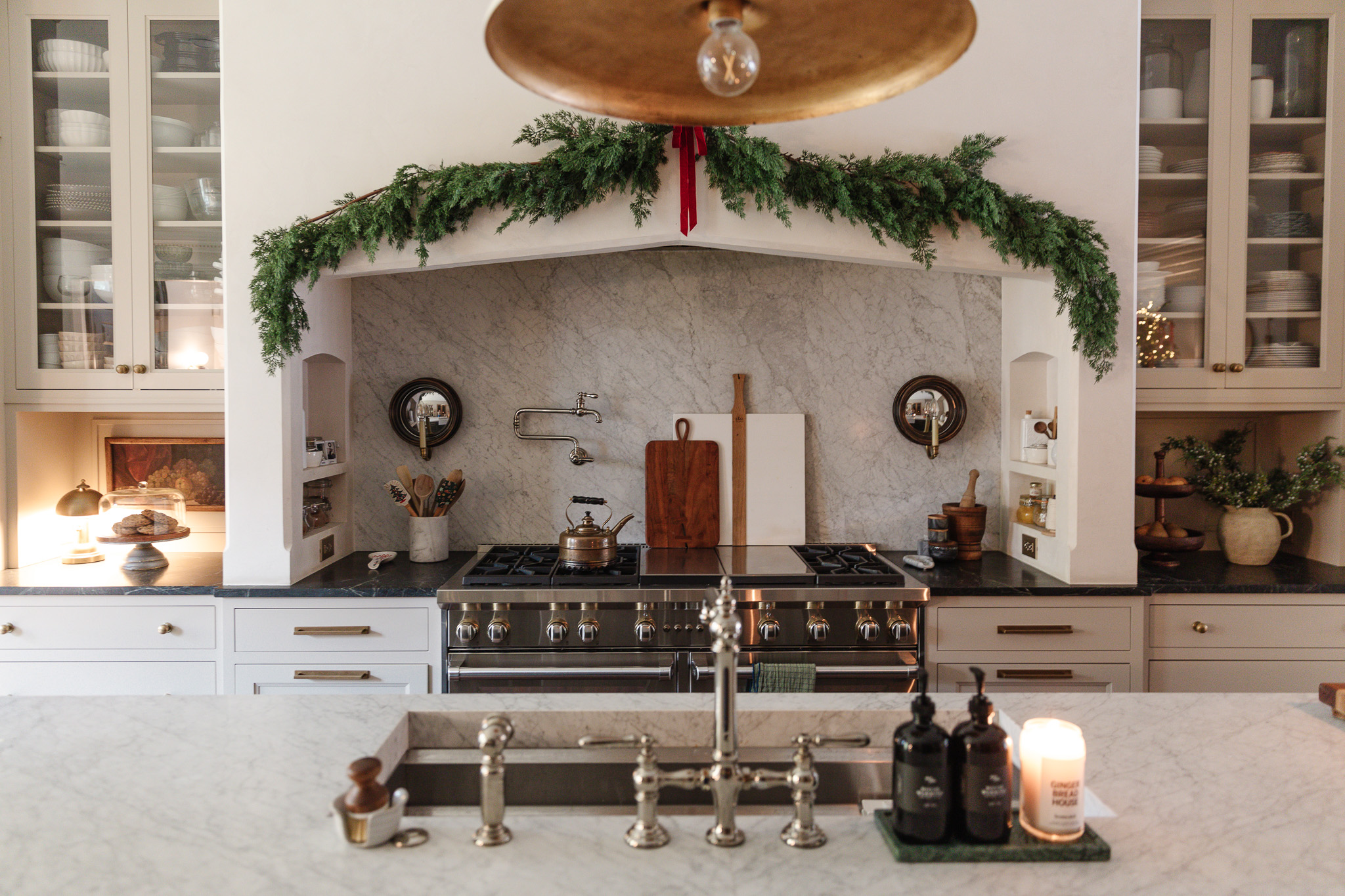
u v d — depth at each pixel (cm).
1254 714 159
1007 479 327
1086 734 150
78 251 303
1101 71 268
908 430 328
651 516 326
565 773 156
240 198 268
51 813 120
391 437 331
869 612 267
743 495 329
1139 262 299
